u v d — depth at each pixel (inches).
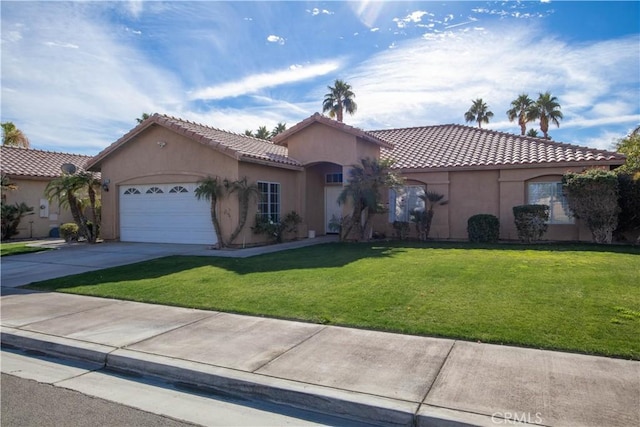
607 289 309.3
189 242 677.9
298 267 435.2
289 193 747.4
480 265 419.8
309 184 795.4
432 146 850.8
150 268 457.7
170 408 176.4
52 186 730.2
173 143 682.8
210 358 213.3
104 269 466.3
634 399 161.6
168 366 206.4
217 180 634.2
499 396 166.4
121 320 283.0
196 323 271.9
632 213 623.8
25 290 382.0
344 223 698.8
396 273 387.5
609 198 595.2
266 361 207.8
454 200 737.6
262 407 177.5
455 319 253.6
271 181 698.8
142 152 713.0
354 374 190.2
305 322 265.6
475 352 209.5
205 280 387.9
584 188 601.9
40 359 235.8
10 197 860.0
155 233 710.5
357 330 247.9
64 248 665.0
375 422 162.4
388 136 974.4
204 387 195.9
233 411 173.8
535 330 231.0
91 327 269.3
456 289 321.4
